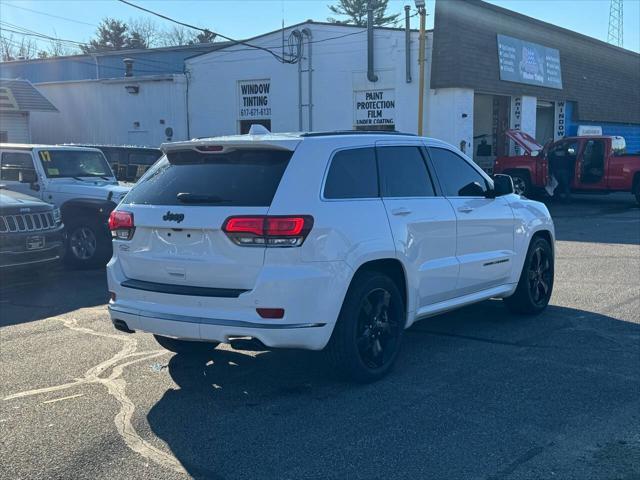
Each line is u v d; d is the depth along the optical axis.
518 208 7.54
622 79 36.47
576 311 8.09
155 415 5.04
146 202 5.53
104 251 11.62
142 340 7.09
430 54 24.14
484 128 30.38
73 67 42.34
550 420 4.84
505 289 7.34
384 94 25.33
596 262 11.41
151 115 30.23
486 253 6.96
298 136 5.48
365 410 5.08
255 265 4.93
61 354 6.59
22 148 12.25
